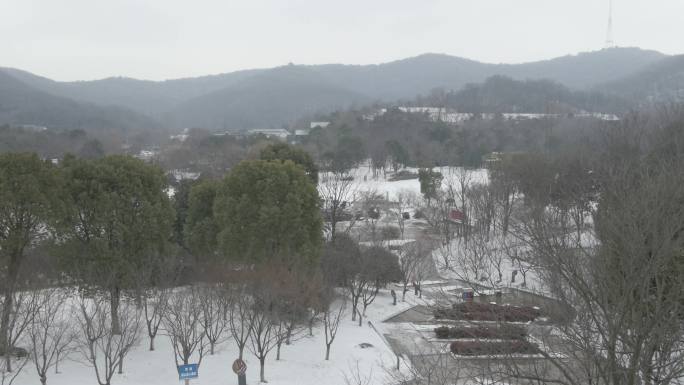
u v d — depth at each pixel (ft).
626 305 38.14
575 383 43.19
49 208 86.99
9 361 78.43
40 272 98.73
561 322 46.50
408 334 104.27
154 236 98.99
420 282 137.39
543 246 43.68
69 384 77.36
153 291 102.58
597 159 106.63
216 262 113.60
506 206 139.64
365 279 115.96
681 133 115.14
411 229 219.20
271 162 117.70
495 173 191.52
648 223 38.40
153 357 89.30
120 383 79.41
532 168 155.02
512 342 48.85
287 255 108.47
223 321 93.97
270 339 88.63
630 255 38.86
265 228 110.01
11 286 83.20
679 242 38.55
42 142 410.11
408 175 344.08
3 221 84.02
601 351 45.96
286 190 113.70
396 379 78.54
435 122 472.03
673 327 40.83
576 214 77.15
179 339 84.48
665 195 41.60
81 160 98.02
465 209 195.52
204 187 129.29
